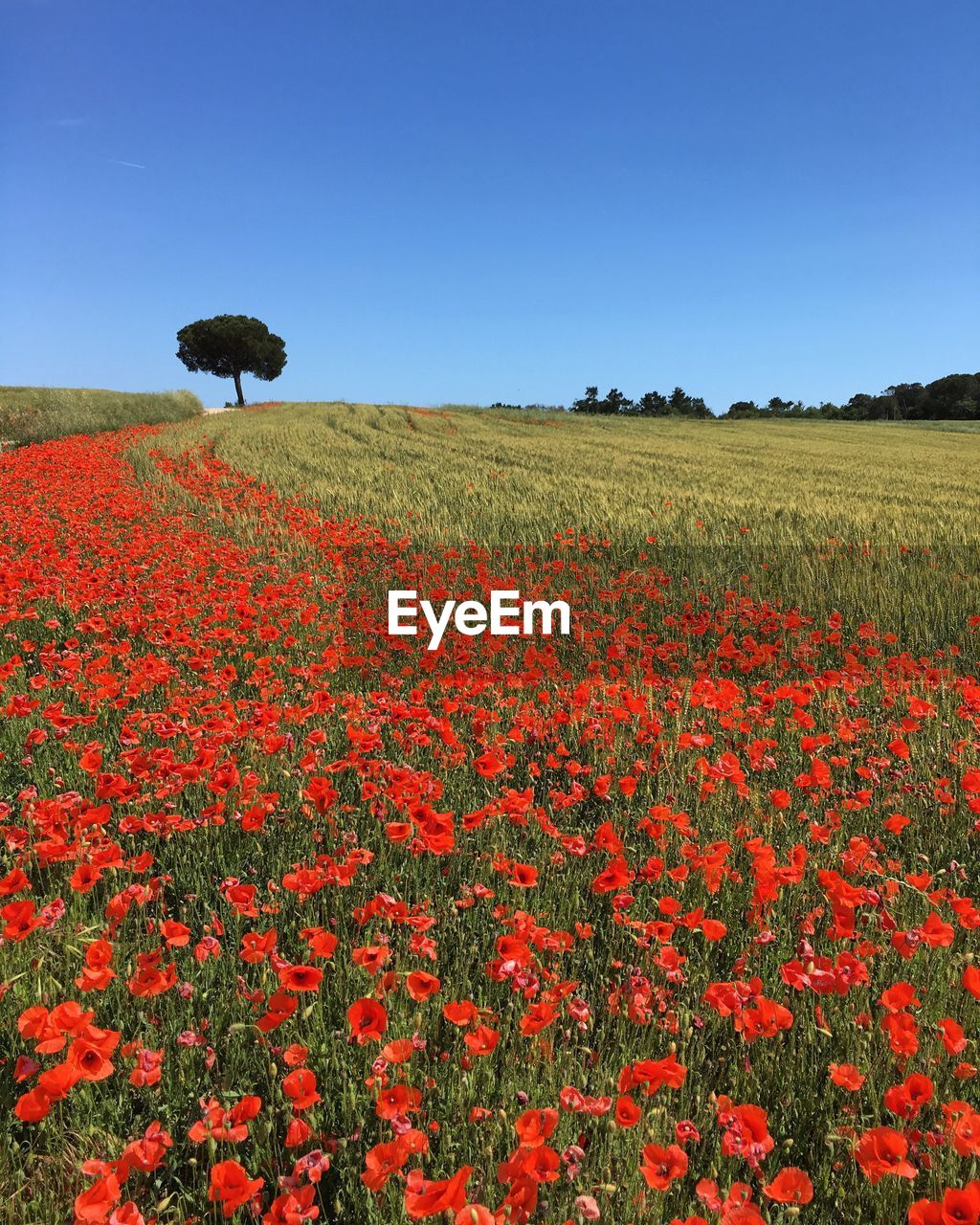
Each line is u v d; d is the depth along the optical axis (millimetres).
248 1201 1815
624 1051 2271
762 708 4562
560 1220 1752
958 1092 2195
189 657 5547
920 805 3879
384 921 2686
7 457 18031
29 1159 1929
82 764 3031
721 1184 1911
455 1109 2082
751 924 2895
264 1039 2203
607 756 4168
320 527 10188
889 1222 1845
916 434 51656
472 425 40250
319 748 3859
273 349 65750
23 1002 2324
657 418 61281
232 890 2496
